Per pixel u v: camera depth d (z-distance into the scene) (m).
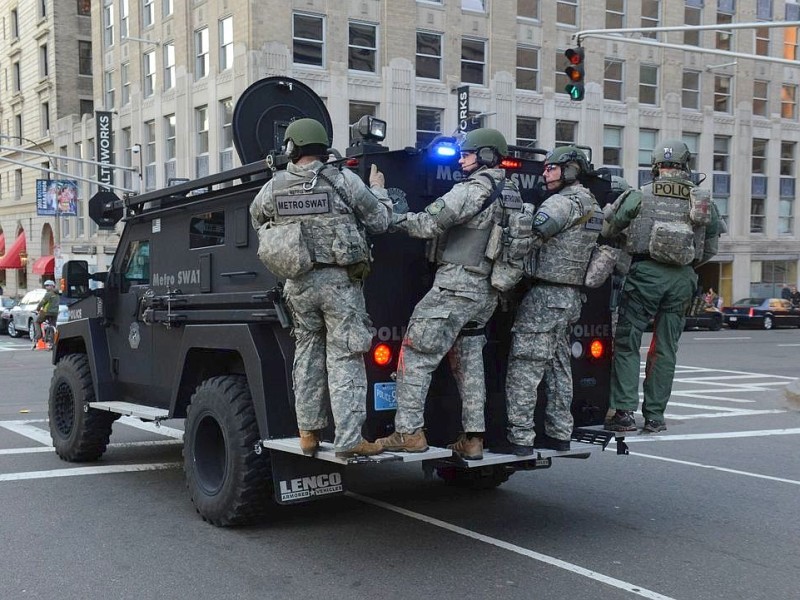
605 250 5.43
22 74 54.09
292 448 5.04
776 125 43.03
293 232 4.71
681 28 14.70
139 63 37.50
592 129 37.03
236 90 30.67
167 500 6.71
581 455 5.80
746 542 5.70
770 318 35.88
